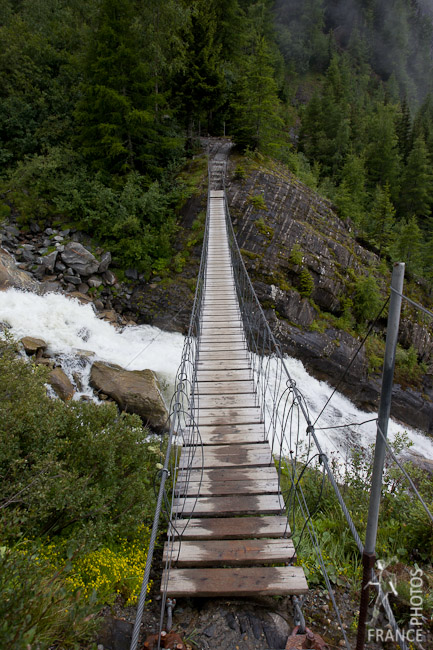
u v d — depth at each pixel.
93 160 16.56
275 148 22.20
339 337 15.02
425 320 19.27
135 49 16.78
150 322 13.66
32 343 9.30
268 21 55.16
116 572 3.21
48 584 2.46
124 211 15.22
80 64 17.12
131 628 2.82
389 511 4.73
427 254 24.12
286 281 14.89
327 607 3.16
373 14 87.44
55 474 3.54
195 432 4.86
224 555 3.20
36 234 14.50
